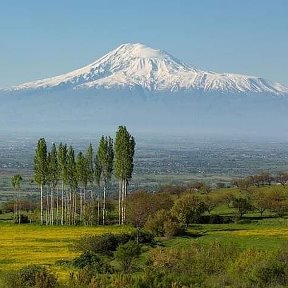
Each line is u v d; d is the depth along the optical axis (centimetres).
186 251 6669
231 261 6366
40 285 5453
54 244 9969
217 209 14738
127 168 13688
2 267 7681
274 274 5822
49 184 14425
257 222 12812
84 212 13850
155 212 11875
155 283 5381
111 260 8206
